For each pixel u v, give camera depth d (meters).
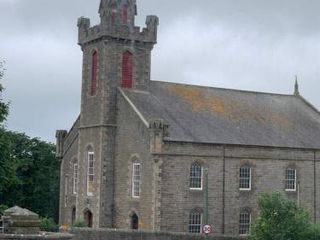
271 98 96.75
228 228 81.31
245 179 83.19
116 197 82.75
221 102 90.00
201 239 71.62
